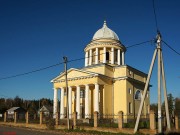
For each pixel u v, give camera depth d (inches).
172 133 909.2
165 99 925.2
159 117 893.2
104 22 2150.6
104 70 1696.6
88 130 1108.5
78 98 1669.5
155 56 917.2
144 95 931.3
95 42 1966.0
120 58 1984.5
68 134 1027.3
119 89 1702.8
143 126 1033.5
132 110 1705.2
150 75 926.4
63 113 1733.5
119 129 1006.4
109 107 1667.1
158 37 910.4
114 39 1987.0
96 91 1587.1
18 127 1433.3
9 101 4313.5
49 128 1300.4
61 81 1786.4
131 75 1775.3
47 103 4362.7
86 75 1641.2
